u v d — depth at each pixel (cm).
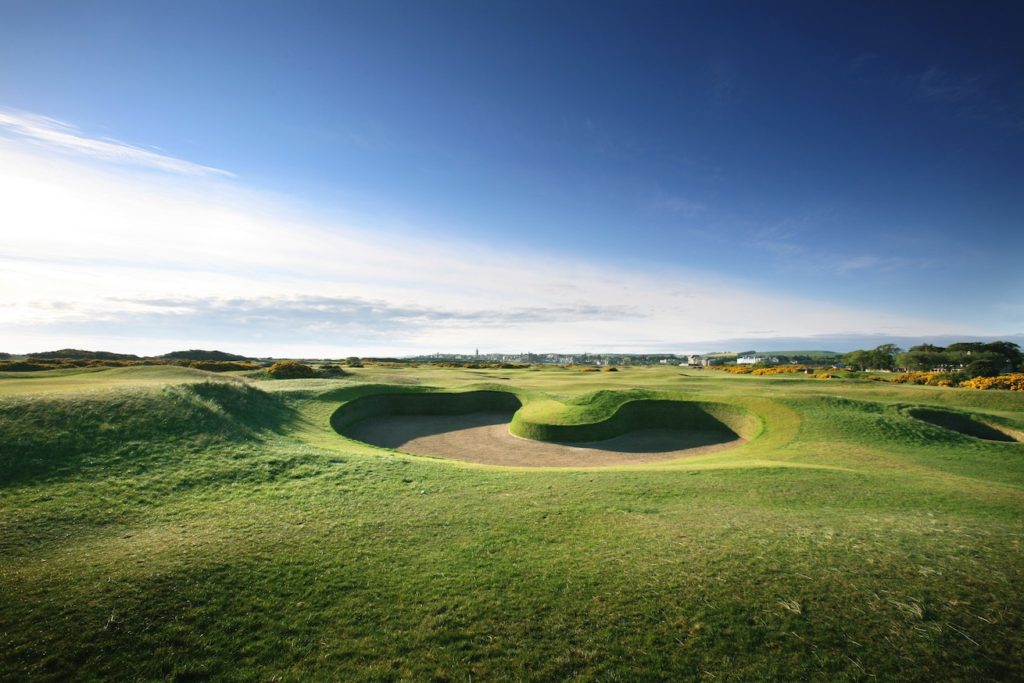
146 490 1548
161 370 4600
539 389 5216
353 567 1030
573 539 1179
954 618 803
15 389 2495
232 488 1634
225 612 859
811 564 1000
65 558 1066
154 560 1045
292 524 1298
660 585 931
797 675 691
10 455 1623
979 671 686
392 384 4606
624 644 764
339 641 782
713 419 3672
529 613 850
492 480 1809
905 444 2625
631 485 1727
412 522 1313
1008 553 1044
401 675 706
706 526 1254
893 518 1312
